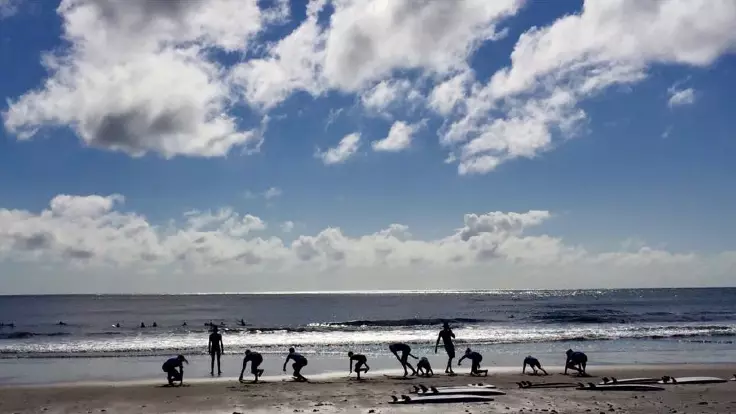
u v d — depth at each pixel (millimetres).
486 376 20219
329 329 49844
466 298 181250
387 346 32688
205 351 30750
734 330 42125
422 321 58812
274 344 34312
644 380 18016
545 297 180875
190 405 14844
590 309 90500
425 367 20719
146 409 14391
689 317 63812
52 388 17984
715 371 21406
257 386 18109
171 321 70312
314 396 15984
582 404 14438
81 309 108375
